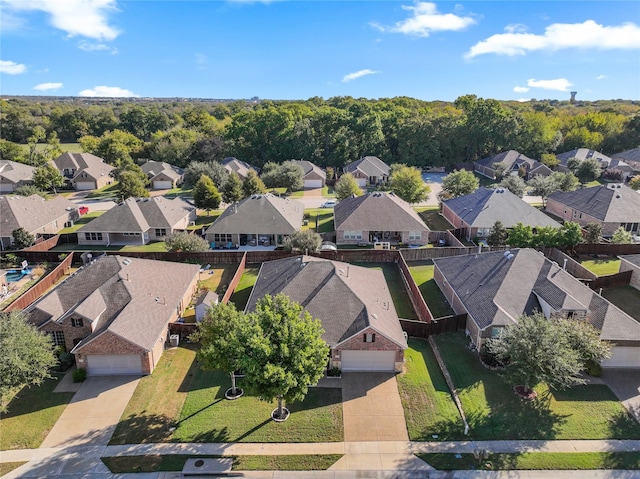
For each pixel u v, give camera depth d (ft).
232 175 270.26
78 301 119.03
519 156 361.92
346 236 205.77
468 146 404.16
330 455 82.94
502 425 89.51
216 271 171.73
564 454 82.33
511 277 124.77
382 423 90.84
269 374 79.36
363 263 178.29
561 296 112.88
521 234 176.35
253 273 168.35
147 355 106.11
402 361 106.93
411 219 205.57
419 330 121.90
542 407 94.27
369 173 342.85
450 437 86.99
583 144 410.31
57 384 104.12
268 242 203.31
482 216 204.44
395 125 423.64
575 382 101.35
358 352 106.63
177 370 109.19
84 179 327.88
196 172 296.71
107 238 206.59
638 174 338.54
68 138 553.23
